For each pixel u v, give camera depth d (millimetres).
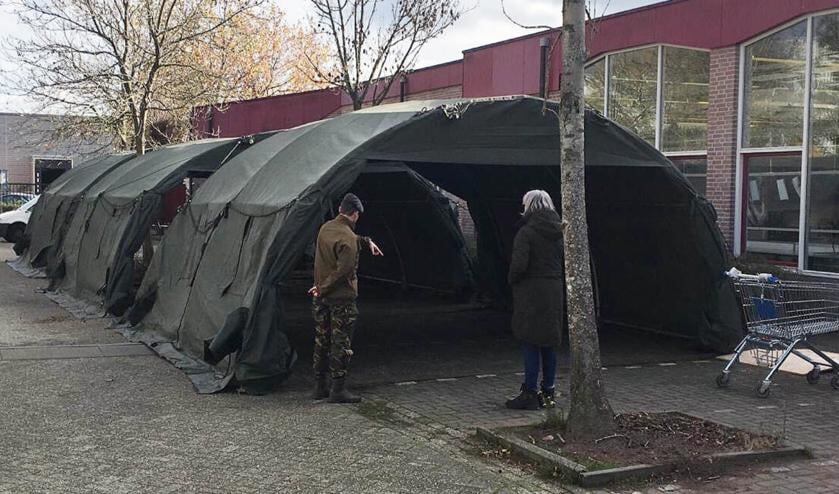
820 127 12906
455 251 15969
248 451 6234
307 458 6086
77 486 5453
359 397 7926
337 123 10211
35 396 7840
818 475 5859
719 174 14234
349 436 6656
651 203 10891
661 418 7004
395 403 7820
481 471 5848
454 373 9305
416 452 6258
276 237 8375
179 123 22812
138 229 13172
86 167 21234
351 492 5410
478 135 9312
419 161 9117
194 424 6961
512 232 13867
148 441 6461
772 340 8727
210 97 21156
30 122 35000
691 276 10867
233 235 9758
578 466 5637
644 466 5695
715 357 10375
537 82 17906
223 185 11312
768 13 13391
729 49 14070
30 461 5949
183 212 11969
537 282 7461
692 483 5668
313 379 8844
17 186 41844
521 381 8891
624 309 12305
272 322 8234
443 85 21844
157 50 18109
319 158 9195
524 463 6020
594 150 9961
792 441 6645
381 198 16219
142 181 14258
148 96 19141
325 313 7855
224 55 24609
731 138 14062
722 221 14188
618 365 9867
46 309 13711
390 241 17328
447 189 14008
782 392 8508
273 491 5406
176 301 10750
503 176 13008
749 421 7332
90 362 9469
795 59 13227
